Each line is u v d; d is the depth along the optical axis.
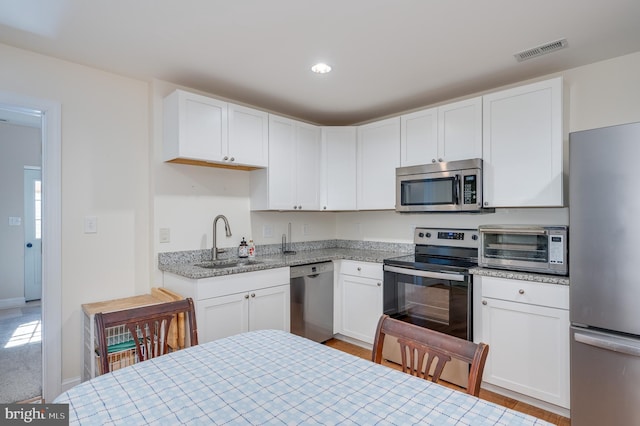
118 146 2.59
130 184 2.64
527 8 1.76
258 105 3.27
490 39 2.07
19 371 2.68
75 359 2.40
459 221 3.05
